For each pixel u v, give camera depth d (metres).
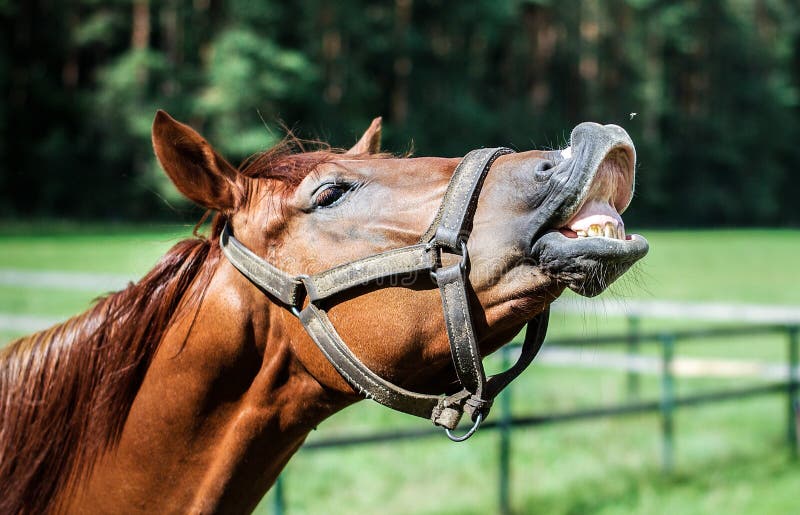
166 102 37.59
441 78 45.28
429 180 1.87
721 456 7.04
